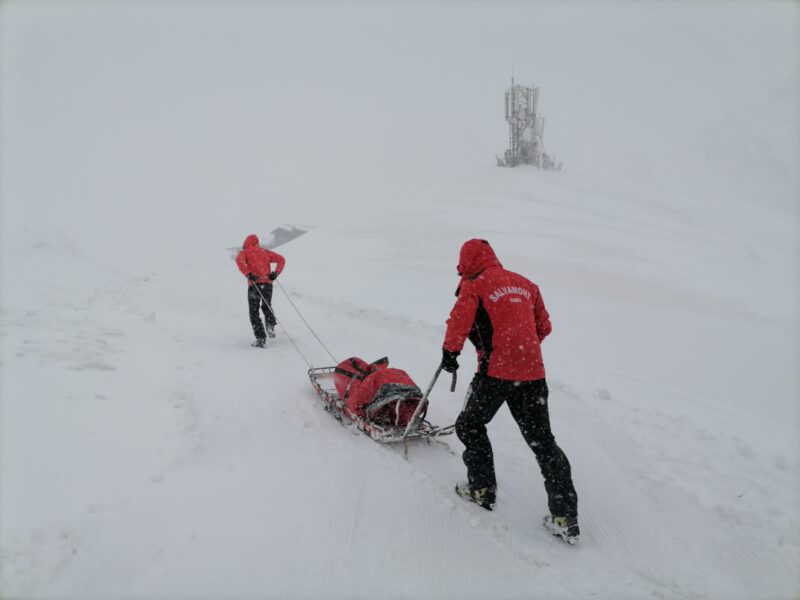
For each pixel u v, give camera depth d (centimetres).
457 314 339
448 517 361
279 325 948
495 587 296
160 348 694
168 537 304
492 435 497
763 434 509
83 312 916
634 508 381
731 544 341
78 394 468
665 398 607
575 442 486
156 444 402
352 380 501
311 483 390
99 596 255
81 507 313
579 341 886
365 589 287
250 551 304
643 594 295
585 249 1847
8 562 259
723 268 1731
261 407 527
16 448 365
